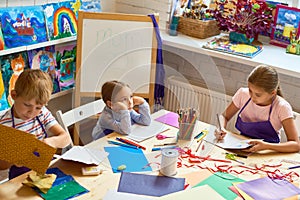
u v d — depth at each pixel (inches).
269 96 83.7
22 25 95.0
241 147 75.0
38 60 102.1
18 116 70.4
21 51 97.6
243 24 116.3
